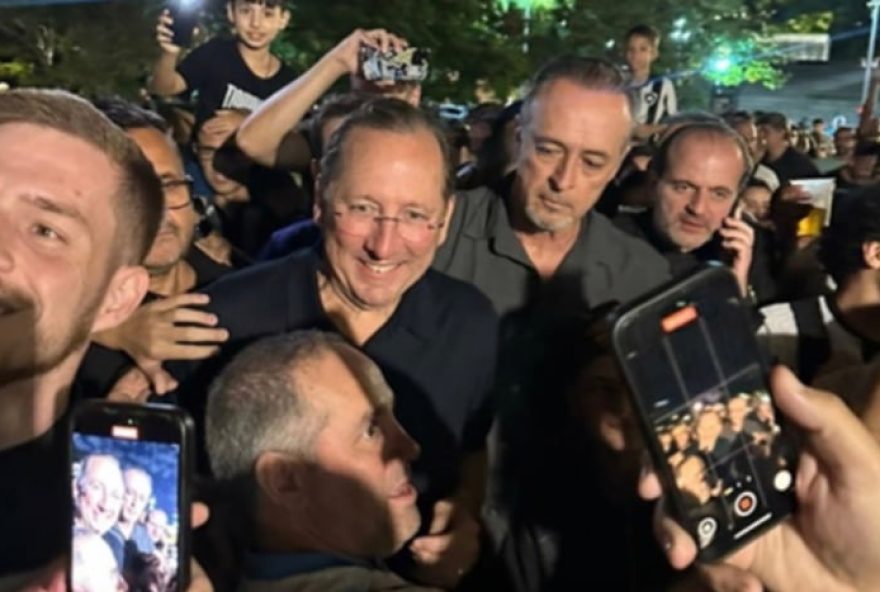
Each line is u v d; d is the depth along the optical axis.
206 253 2.59
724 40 16.25
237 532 1.43
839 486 1.04
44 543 1.33
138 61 10.17
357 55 2.87
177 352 1.86
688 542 1.07
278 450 1.40
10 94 1.38
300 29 10.05
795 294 3.04
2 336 1.30
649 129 4.64
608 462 1.70
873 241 2.01
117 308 1.43
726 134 2.88
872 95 11.98
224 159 3.26
